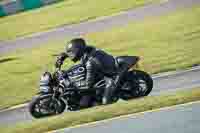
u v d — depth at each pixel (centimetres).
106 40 3975
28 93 3869
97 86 3362
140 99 3553
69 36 4125
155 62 3741
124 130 3478
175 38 3809
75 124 3619
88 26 4162
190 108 3459
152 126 3434
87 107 3562
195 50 3706
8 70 3991
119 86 3406
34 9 4453
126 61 3328
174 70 3697
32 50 4134
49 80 3378
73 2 4275
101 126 3562
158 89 3591
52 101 3509
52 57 3984
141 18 4053
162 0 4081
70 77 3366
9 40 4247
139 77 3438
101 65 3272
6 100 3884
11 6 4397
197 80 3556
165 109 3509
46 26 4269
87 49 3362
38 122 3697
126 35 3959
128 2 4150
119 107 3562
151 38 3875
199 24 3784
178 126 3372
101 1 4209
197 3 3881
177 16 3909
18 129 3744
